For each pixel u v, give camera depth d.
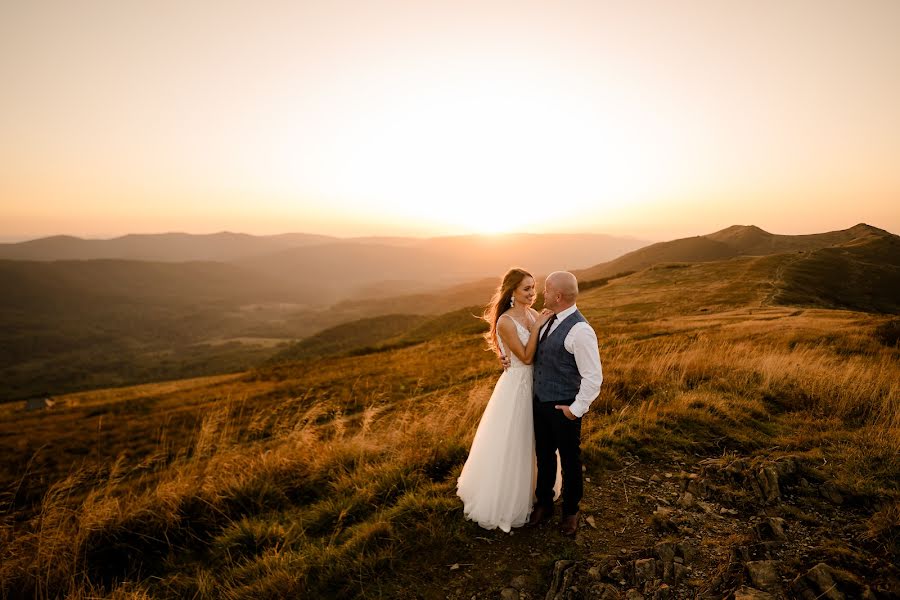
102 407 31.53
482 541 3.60
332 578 3.32
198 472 5.59
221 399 27.28
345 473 5.36
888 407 5.79
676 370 8.28
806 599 2.51
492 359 21.94
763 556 3.00
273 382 32.91
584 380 3.25
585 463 4.73
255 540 4.11
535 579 3.14
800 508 3.65
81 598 3.40
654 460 4.78
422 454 5.20
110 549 4.25
